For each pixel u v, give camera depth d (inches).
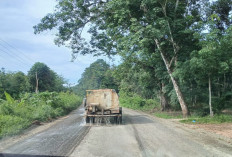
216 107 845.2
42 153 291.3
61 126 569.0
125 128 523.2
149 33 739.4
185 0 887.1
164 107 1183.6
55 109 904.9
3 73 1760.6
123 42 767.1
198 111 844.6
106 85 2792.8
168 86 1048.2
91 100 643.5
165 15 770.8
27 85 1797.5
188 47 830.5
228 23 970.1
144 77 1186.6
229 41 646.5
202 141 369.1
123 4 775.1
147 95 1860.2
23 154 287.0
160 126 559.2
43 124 617.6
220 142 362.6
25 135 430.0
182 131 475.8
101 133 450.6
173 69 871.1
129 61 1121.4
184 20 775.1
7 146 332.5
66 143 352.5
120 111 631.8
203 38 673.0
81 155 282.7
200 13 895.1
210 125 568.1
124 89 2144.4
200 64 654.5
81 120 719.7
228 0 894.4
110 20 916.6
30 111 680.4
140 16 839.7
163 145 336.8
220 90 1059.9
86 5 903.7
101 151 302.5
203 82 768.3
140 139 383.9
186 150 307.4
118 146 331.0
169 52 858.1
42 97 957.2
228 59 660.1
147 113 1105.4
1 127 447.8
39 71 2213.3
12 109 604.7
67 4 880.3
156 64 1037.2
